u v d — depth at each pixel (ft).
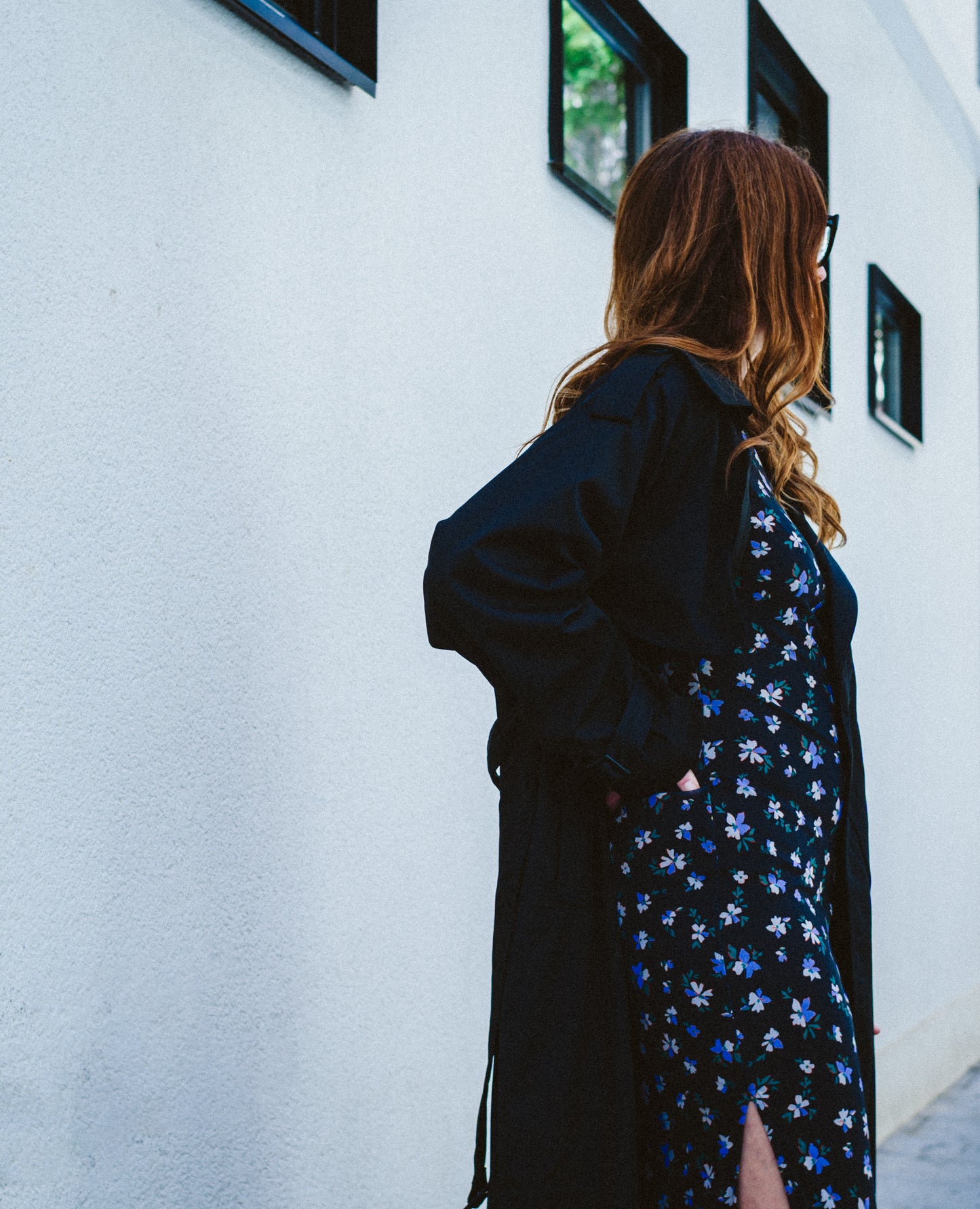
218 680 4.97
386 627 6.18
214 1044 4.88
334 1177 5.64
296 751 5.47
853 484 14.01
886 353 16.97
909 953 14.69
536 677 3.44
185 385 4.81
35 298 4.09
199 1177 4.77
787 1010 3.45
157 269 4.67
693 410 3.72
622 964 3.61
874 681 14.20
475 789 6.97
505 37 7.55
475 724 7.01
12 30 4.04
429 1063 6.45
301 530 5.54
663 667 3.76
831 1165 3.43
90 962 4.26
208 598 4.92
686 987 3.49
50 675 4.11
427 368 6.61
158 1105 4.56
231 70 5.14
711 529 3.68
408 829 6.33
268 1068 5.21
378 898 6.06
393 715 6.22
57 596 4.15
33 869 4.03
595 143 9.15
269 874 5.26
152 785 4.58
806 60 13.17
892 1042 13.56
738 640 3.64
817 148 13.67
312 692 5.59
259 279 5.28
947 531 17.90
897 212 16.35
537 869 3.67
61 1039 4.13
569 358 8.26
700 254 4.03
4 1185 3.90
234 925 5.02
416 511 6.46
